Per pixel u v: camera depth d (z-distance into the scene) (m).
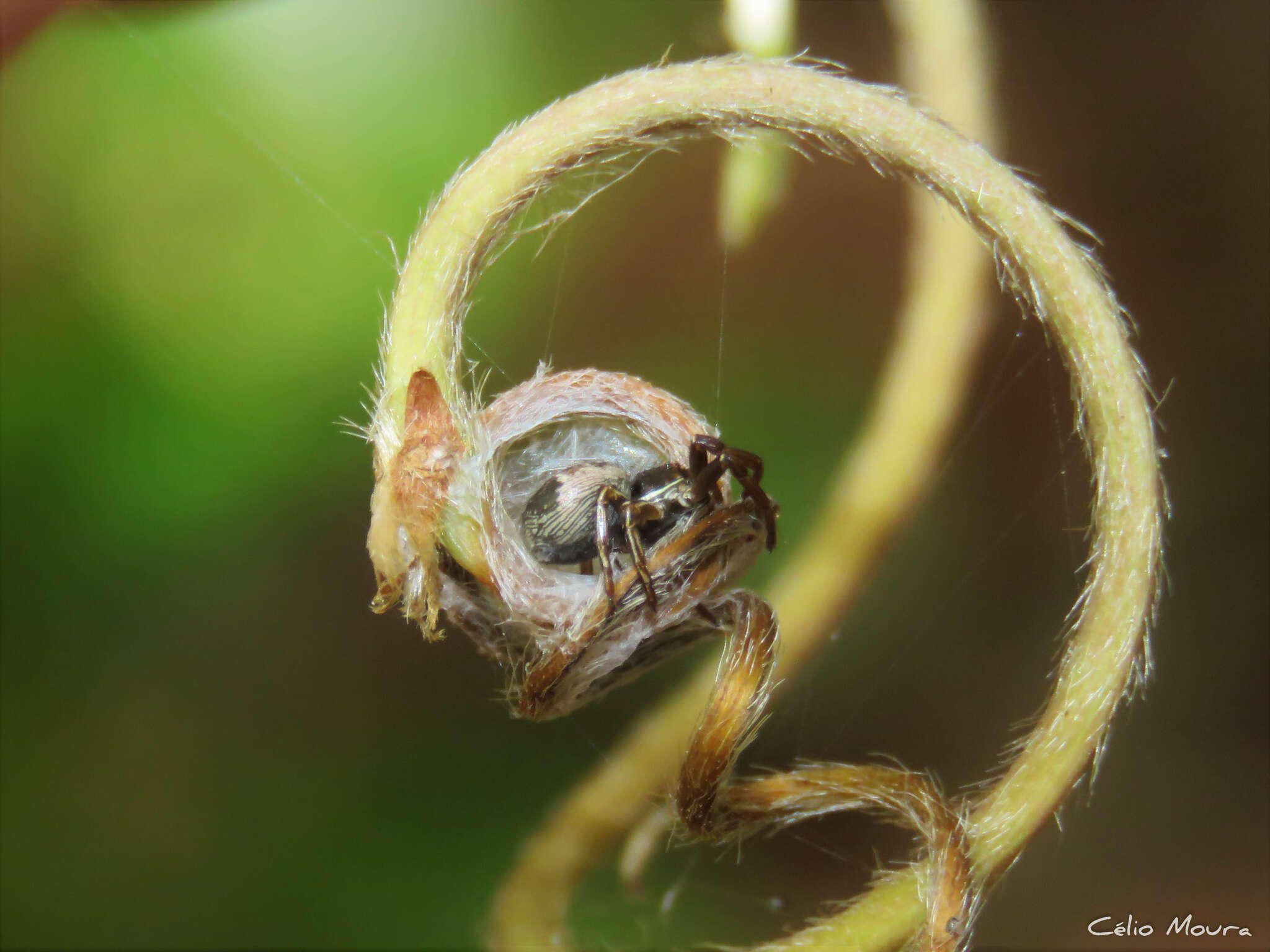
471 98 0.09
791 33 0.08
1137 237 0.09
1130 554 0.07
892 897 0.07
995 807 0.07
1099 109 0.10
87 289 0.09
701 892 0.09
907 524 0.08
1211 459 0.09
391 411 0.07
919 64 0.08
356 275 0.09
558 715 0.07
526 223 0.09
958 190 0.07
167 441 0.09
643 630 0.07
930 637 0.09
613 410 0.07
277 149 0.09
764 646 0.07
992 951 0.09
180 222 0.09
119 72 0.09
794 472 0.09
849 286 0.09
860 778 0.07
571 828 0.08
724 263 0.09
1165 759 0.09
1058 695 0.07
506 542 0.07
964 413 0.09
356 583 0.09
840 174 0.09
